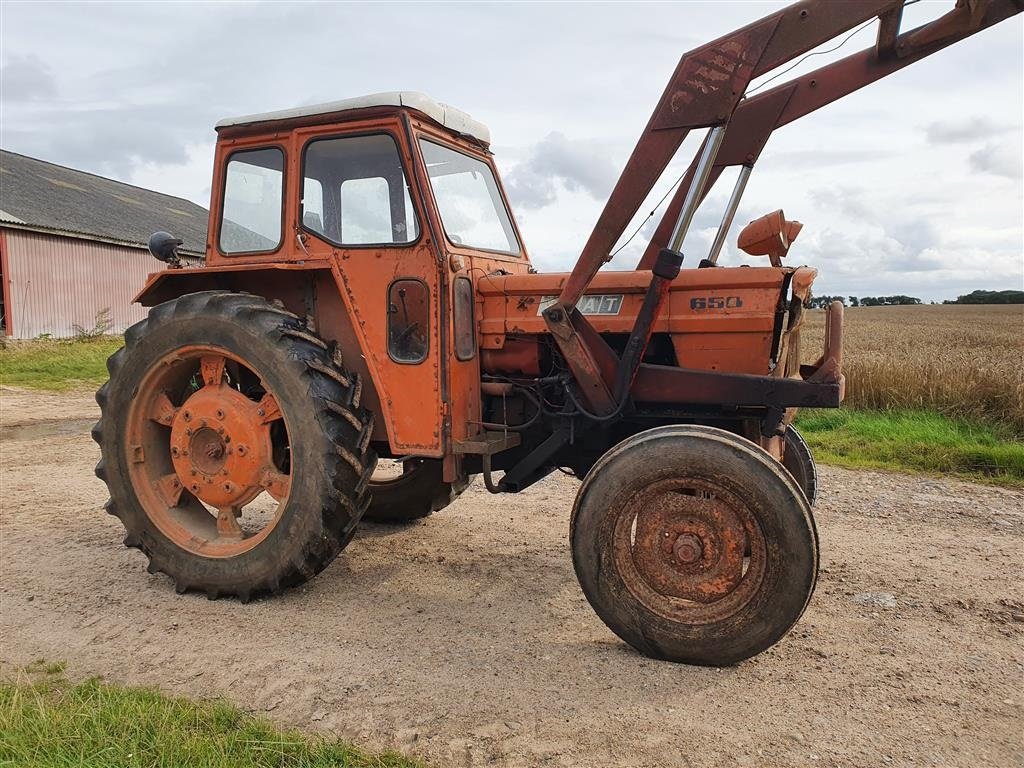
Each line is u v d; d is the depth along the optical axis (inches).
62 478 239.0
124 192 1186.0
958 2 129.0
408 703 103.8
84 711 97.7
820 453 267.7
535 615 135.6
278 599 144.1
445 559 166.4
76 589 149.0
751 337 130.3
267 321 139.6
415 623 132.1
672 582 114.7
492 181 174.4
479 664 115.6
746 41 115.0
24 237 743.7
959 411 313.1
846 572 153.8
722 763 89.6
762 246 134.3
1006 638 123.0
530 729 97.0
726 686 107.8
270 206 152.4
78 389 459.2
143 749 89.8
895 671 111.8
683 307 133.6
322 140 145.5
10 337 722.2
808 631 126.2
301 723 99.1
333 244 144.3
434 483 182.1
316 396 135.1
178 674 113.5
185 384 158.6
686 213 122.7
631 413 137.6
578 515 118.4
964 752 91.4
